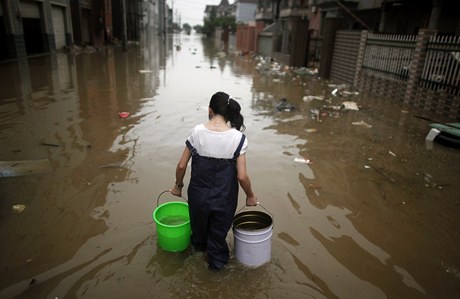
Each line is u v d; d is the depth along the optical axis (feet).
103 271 9.44
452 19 46.19
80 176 14.88
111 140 19.38
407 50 32.12
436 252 10.89
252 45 102.78
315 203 13.57
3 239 10.64
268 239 9.57
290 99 33.30
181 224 9.84
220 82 42.63
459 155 19.48
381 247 11.01
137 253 10.18
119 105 27.55
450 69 27.07
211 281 9.22
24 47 53.31
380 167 17.37
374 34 37.22
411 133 23.20
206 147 9.06
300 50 62.34
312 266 9.96
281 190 14.49
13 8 49.70
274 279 9.38
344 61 45.14
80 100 28.58
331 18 47.50
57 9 68.59
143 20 188.96
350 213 12.94
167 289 8.93
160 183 14.58
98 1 91.66
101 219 11.85
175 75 46.62
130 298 8.61
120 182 14.51
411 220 12.66
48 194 13.34
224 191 9.10
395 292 9.13
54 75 40.29
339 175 16.20
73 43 76.54
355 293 9.04
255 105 30.17
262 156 18.08
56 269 9.46
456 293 9.21
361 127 24.23
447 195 14.67
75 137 19.58
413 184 15.60
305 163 17.39
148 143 19.17
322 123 24.84
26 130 20.35
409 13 53.98
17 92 30.40
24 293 8.60
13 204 12.59
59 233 11.03
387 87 34.99
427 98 29.17
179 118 24.56
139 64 57.00
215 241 9.37
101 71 45.91
